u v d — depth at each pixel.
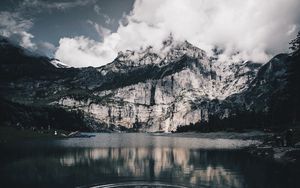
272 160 97.56
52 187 60.53
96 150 140.50
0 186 61.25
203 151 137.38
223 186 61.25
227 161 98.69
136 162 98.12
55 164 90.00
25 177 69.81
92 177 70.50
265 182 64.69
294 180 66.31
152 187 60.59
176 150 144.62
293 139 117.81
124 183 64.25
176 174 75.00
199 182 65.44
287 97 176.62
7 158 100.81
